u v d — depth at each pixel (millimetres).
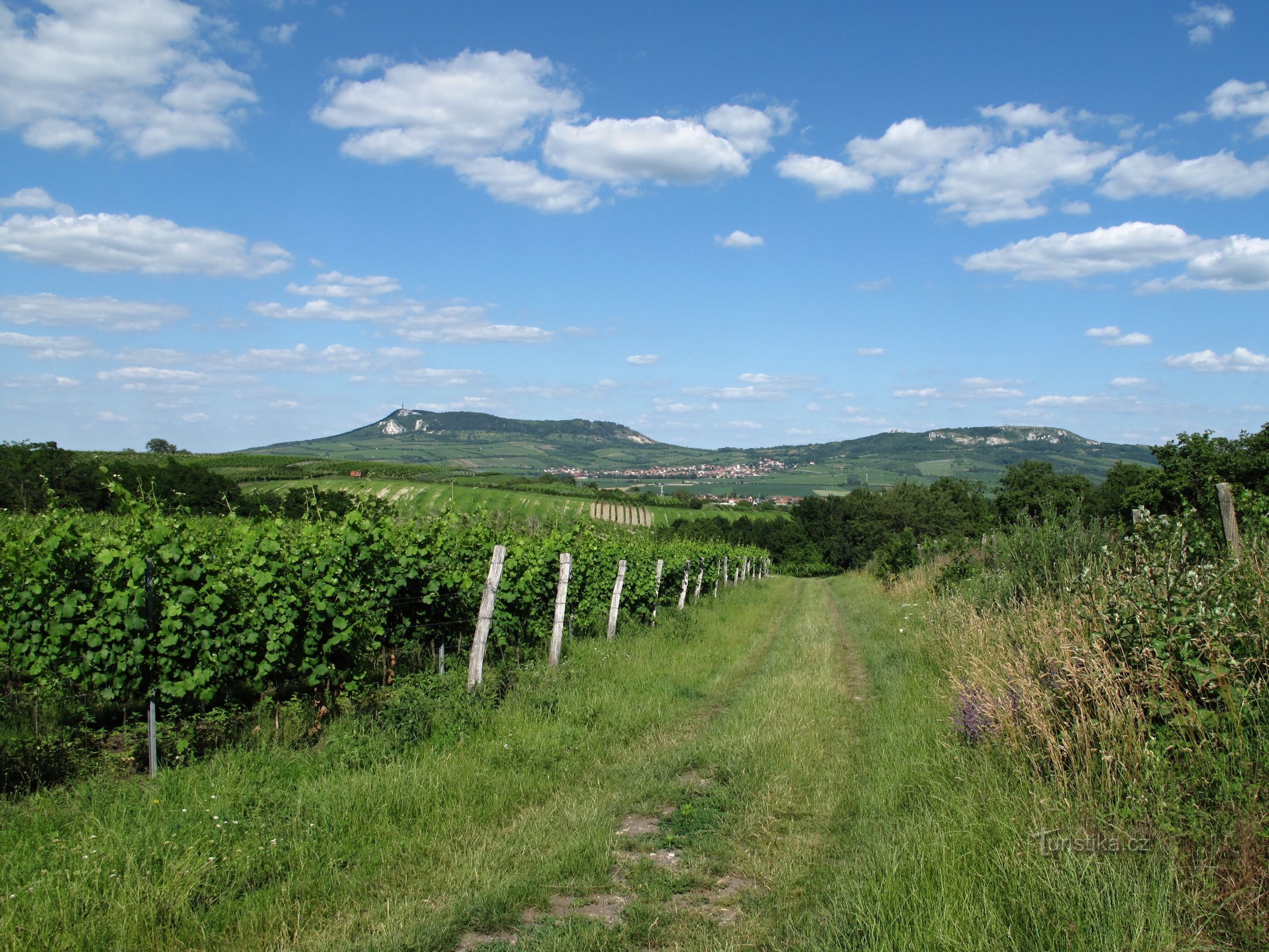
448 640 10734
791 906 4301
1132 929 3477
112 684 6668
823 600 29094
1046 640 6336
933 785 5633
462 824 5527
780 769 6648
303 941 3971
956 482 85875
